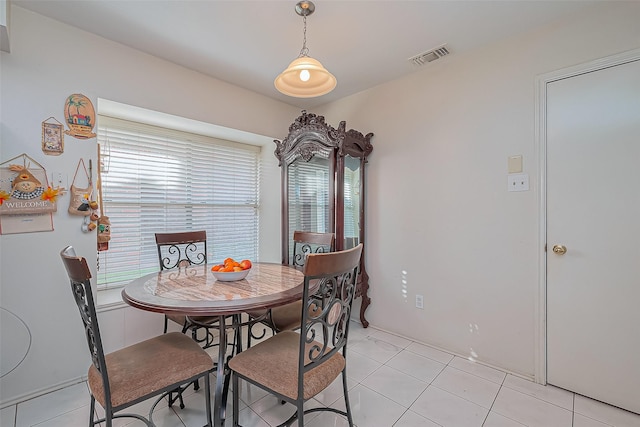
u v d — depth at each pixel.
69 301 1.96
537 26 1.95
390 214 2.77
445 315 2.42
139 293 1.53
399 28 1.97
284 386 1.28
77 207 1.98
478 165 2.22
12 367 1.77
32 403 1.77
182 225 2.94
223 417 1.48
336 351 1.44
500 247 2.13
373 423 1.61
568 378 1.87
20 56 1.79
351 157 2.78
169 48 2.23
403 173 2.67
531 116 1.99
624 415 1.66
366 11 1.80
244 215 3.50
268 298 1.44
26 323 1.82
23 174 1.79
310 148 2.83
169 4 1.75
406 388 1.92
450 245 2.38
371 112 2.91
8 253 1.76
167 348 1.52
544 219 1.94
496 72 2.13
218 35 2.06
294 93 1.90
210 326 1.83
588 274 1.80
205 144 3.12
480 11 1.80
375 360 2.28
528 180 2.00
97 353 1.16
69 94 1.96
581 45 1.81
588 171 1.79
